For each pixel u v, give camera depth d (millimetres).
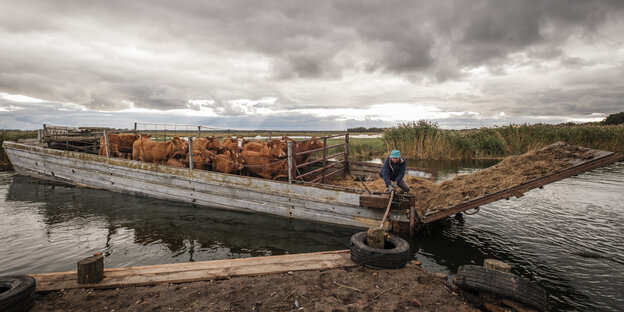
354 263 5121
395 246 5328
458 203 6992
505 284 3865
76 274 4766
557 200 10336
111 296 4230
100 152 12469
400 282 4535
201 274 4750
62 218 8672
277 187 8711
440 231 7625
